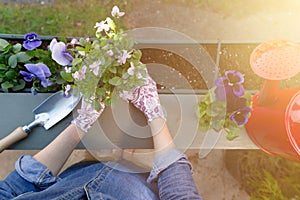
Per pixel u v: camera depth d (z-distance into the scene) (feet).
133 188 3.39
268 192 4.98
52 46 3.91
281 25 5.61
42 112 4.02
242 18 5.61
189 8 5.61
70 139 3.61
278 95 3.80
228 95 3.65
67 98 3.99
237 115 3.76
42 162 3.44
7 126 4.03
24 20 5.53
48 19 5.54
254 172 5.20
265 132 3.80
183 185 3.11
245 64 4.52
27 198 3.06
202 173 5.41
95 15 5.55
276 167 5.12
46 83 4.01
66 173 3.75
